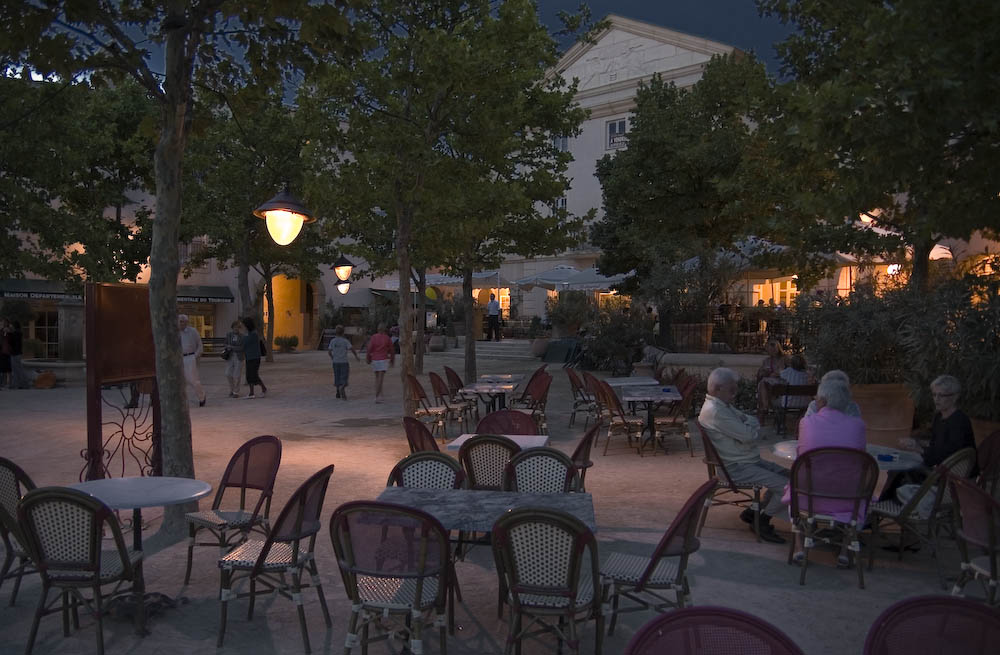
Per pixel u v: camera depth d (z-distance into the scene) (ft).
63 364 70.28
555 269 100.89
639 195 65.41
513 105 35.47
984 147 19.24
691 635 7.72
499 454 19.81
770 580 17.51
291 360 100.17
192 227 80.18
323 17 21.71
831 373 19.43
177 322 20.84
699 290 55.16
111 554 15.03
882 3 21.83
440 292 125.08
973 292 28.17
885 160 19.35
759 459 21.08
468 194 39.01
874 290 37.09
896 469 18.43
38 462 32.55
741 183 46.37
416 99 33.83
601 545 19.98
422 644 13.67
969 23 16.84
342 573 12.91
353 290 133.90
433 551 12.82
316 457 33.27
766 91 37.83
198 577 17.97
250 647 14.14
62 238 58.08
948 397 18.93
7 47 20.54
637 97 69.26
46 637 14.52
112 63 20.79
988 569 14.29
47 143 55.83
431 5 35.63
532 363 85.61
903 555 19.31
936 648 8.10
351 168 35.04
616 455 33.30
